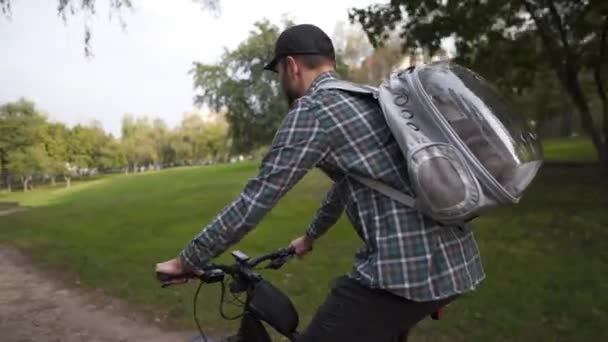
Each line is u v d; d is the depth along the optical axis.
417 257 1.63
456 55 15.87
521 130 1.73
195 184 28.19
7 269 8.62
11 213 23.69
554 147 29.14
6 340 4.91
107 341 4.76
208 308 5.32
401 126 1.60
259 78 44.75
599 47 15.46
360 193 1.71
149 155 83.62
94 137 71.94
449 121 1.60
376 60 46.59
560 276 5.48
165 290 6.11
